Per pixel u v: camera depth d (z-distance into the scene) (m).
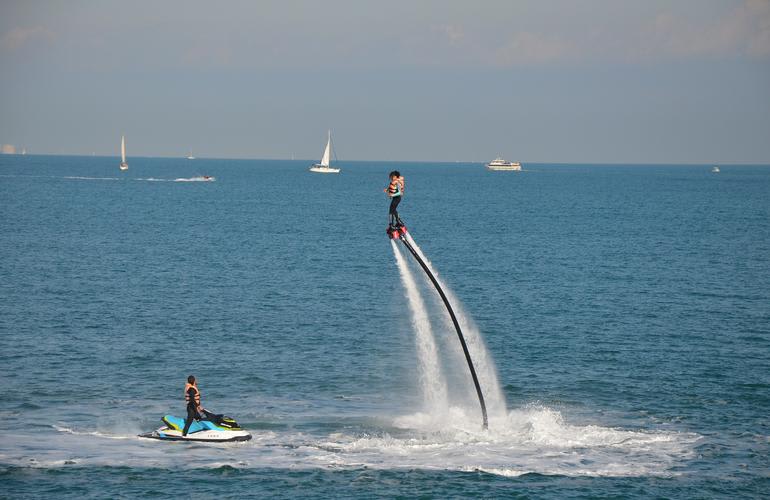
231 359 186.62
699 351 196.62
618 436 138.75
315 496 115.00
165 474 121.19
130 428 140.12
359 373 178.00
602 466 126.06
